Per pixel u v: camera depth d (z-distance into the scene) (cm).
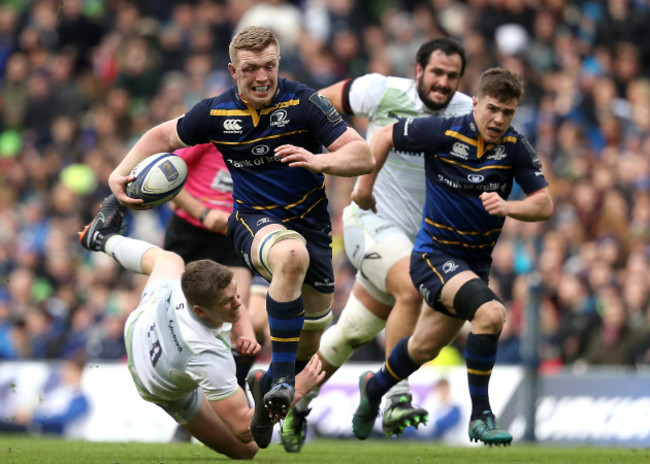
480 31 5778
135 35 6075
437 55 2383
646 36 5978
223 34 5981
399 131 2162
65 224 5066
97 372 3697
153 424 3562
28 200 5422
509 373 3438
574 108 5303
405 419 2355
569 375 3406
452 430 3425
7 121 5969
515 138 2100
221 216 2523
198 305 1920
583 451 2631
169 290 2005
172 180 1997
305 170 1936
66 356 4362
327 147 1900
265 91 1872
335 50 5750
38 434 3759
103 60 6028
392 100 2448
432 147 2133
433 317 2178
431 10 5931
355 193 2267
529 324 3328
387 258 2375
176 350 1956
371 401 2341
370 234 2422
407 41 5709
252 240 1916
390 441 3475
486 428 2061
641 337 3803
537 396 3328
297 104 1903
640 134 5172
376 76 2492
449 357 3962
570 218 4556
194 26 6088
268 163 1931
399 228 2448
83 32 6225
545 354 3944
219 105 1938
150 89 5912
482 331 2039
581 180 4794
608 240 4316
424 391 3500
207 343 1959
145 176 1981
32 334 4488
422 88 2412
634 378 3362
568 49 5738
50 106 5906
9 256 4966
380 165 2208
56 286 4866
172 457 2200
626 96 5653
